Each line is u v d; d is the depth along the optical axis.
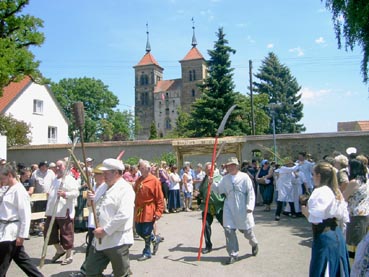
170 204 15.78
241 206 7.64
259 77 69.50
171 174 15.95
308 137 24.41
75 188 7.81
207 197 8.08
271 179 15.11
